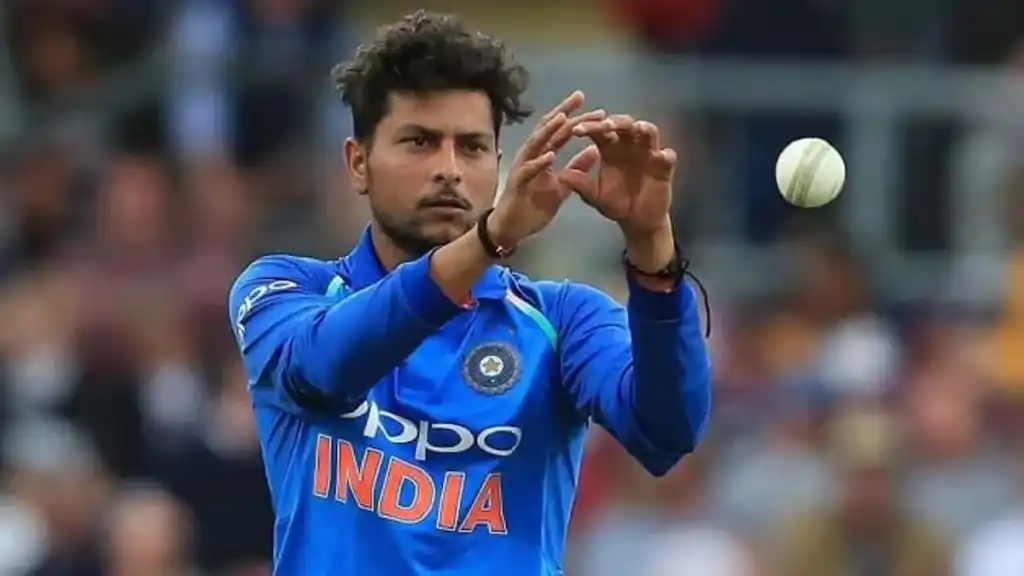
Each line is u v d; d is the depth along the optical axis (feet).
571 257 114.42
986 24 125.70
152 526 97.09
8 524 96.99
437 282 44.04
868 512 102.78
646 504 103.45
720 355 110.73
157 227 114.93
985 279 115.34
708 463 105.50
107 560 96.84
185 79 118.73
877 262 115.24
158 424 102.83
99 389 103.81
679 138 117.29
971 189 116.88
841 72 118.21
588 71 118.73
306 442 47.83
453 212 47.57
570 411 49.08
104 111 120.57
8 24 126.52
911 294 114.62
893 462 104.47
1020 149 117.39
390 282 44.50
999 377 111.55
